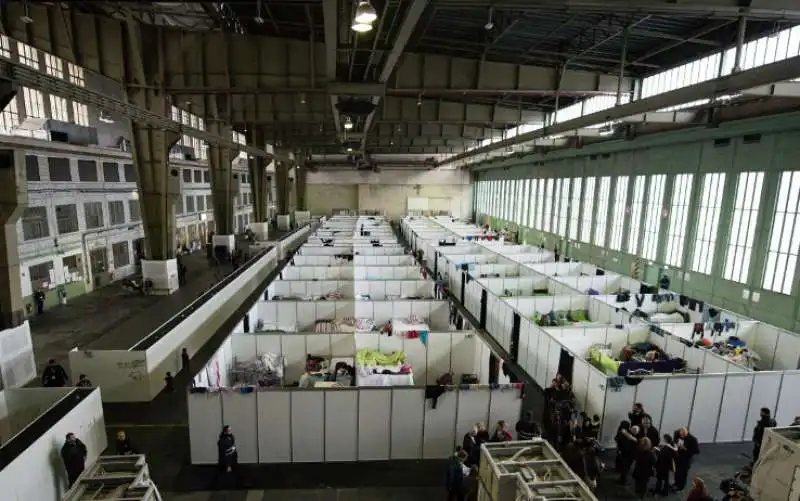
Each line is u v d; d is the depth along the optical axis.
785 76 8.87
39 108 23.75
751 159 17.03
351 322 15.92
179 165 33.91
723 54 16.73
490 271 22.34
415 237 34.12
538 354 13.70
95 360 12.22
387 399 9.96
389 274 21.55
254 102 26.58
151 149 20.41
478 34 17.62
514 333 15.23
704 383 10.61
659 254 22.48
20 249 18.80
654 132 21.78
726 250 18.38
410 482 9.51
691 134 19.67
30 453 7.89
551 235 34.62
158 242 22.02
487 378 12.59
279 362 13.07
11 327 12.73
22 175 12.41
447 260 24.08
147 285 22.30
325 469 9.86
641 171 23.81
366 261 23.30
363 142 29.27
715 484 9.49
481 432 9.24
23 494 7.68
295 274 21.16
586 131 22.70
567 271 23.02
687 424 10.77
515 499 7.04
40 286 19.95
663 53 19.27
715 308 15.66
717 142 18.70
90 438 9.67
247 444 9.90
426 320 16.70
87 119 27.78
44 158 20.19
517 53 19.55
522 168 40.69
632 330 14.15
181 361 14.45
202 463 9.91
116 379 12.32
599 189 27.88
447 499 8.86
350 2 9.31
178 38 18.27
